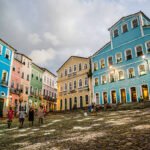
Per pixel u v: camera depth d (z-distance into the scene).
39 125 15.23
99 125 10.61
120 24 33.78
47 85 53.03
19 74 38.72
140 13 30.81
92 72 37.31
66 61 45.03
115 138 6.27
